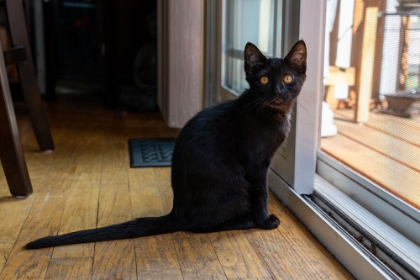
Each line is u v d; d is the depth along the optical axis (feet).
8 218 5.02
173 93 8.68
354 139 5.49
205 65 8.68
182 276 3.91
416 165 4.25
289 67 4.65
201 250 4.38
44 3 11.66
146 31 11.55
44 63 12.25
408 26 4.49
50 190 5.87
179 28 8.39
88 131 9.06
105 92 11.30
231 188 4.70
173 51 8.48
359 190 4.97
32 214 5.14
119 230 4.49
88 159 7.22
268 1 6.39
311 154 5.34
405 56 4.53
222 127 4.74
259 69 4.68
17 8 6.79
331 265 4.15
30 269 3.99
